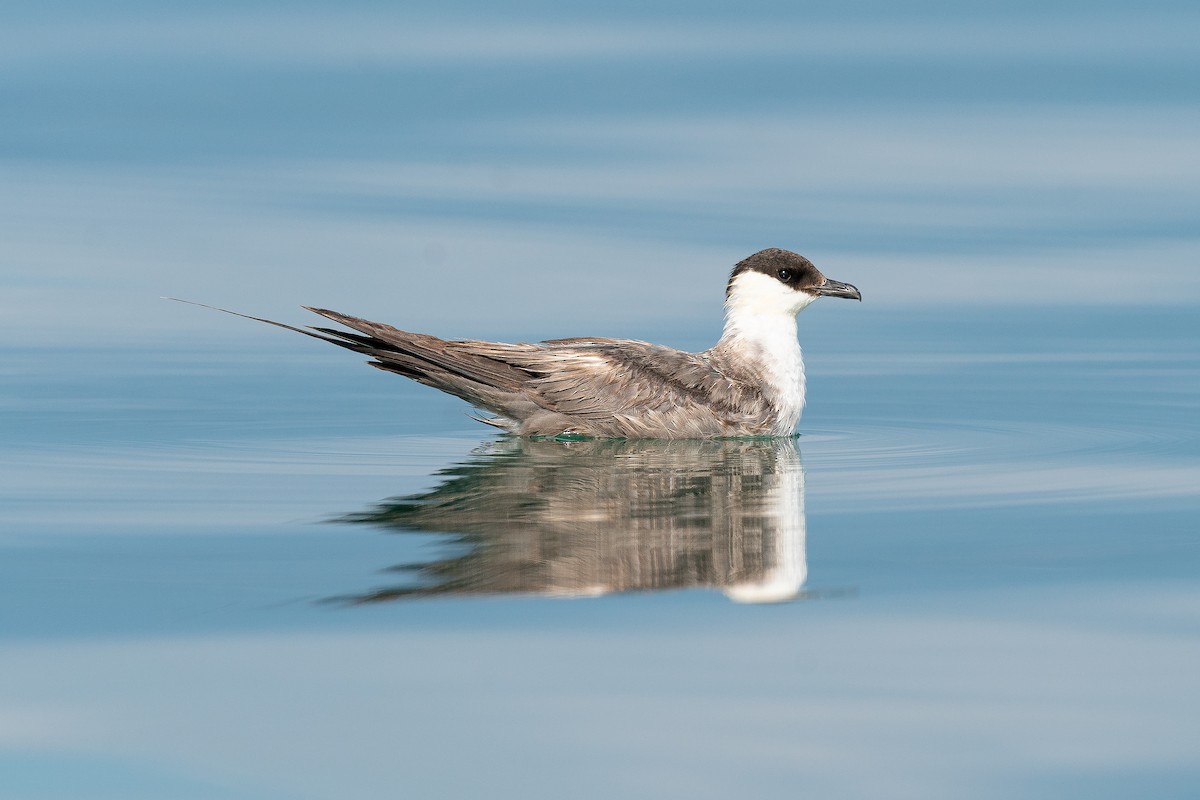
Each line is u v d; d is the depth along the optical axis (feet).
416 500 52.24
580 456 61.52
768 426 67.00
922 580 42.32
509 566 43.16
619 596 40.68
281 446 63.57
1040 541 46.55
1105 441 64.64
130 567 43.09
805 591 41.24
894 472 57.98
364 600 39.83
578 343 67.51
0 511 50.47
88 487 54.54
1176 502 52.01
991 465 59.36
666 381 66.03
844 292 68.08
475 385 65.26
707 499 52.60
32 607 39.32
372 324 63.98
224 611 38.99
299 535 46.85
